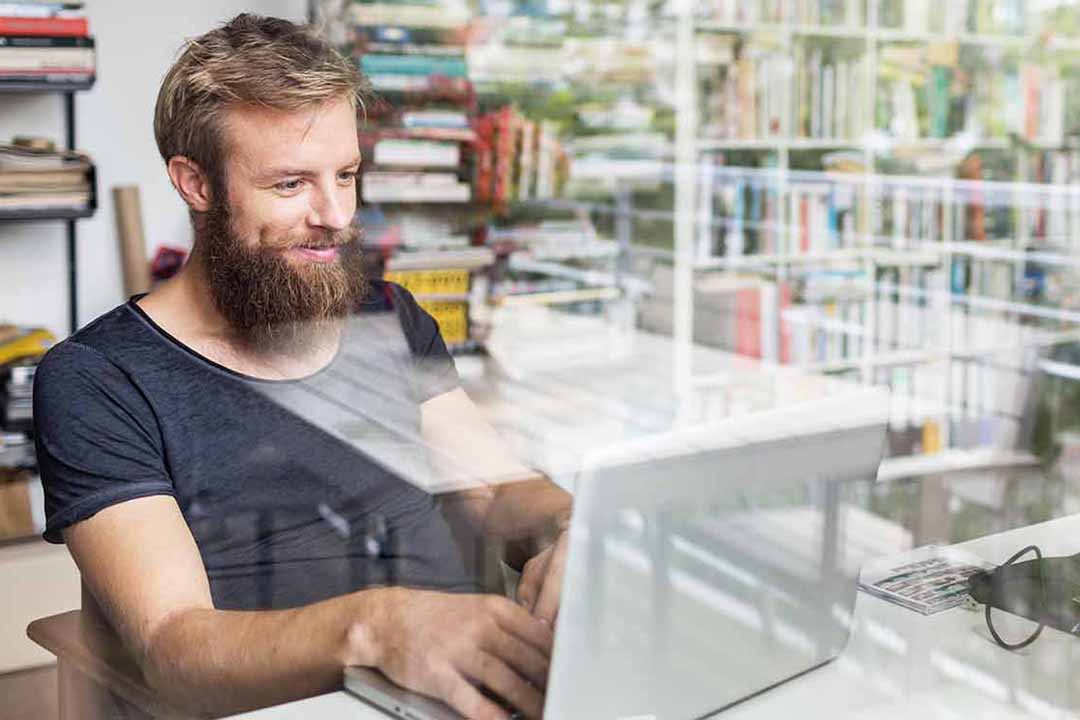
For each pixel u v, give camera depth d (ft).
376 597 3.44
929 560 4.42
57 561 4.11
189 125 4.43
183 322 4.42
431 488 4.35
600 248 11.32
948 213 13.14
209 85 4.40
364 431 4.50
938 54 13.14
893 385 12.69
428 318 5.16
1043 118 13.46
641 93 11.82
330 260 4.60
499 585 3.86
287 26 4.73
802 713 3.23
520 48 10.93
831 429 3.33
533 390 7.52
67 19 8.94
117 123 9.76
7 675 3.86
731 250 12.19
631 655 2.95
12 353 8.91
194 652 3.53
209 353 4.38
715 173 12.23
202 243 4.46
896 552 4.49
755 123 12.45
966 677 3.55
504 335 10.39
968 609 4.04
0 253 9.39
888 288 12.95
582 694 2.89
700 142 12.14
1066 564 4.20
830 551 3.42
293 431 4.35
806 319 12.39
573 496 2.82
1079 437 11.70
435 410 4.86
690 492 2.99
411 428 4.69
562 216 11.19
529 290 10.85
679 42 12.03
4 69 8.70
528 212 10.97
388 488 4.33
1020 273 13.07
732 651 3.19
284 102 4.41
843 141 12.89
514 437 4.93
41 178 8.87
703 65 12.16
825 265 12.75
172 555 3.91
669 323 11.66
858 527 3.51
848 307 12.75
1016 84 13.37
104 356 4.26
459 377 5.15
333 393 4.55
